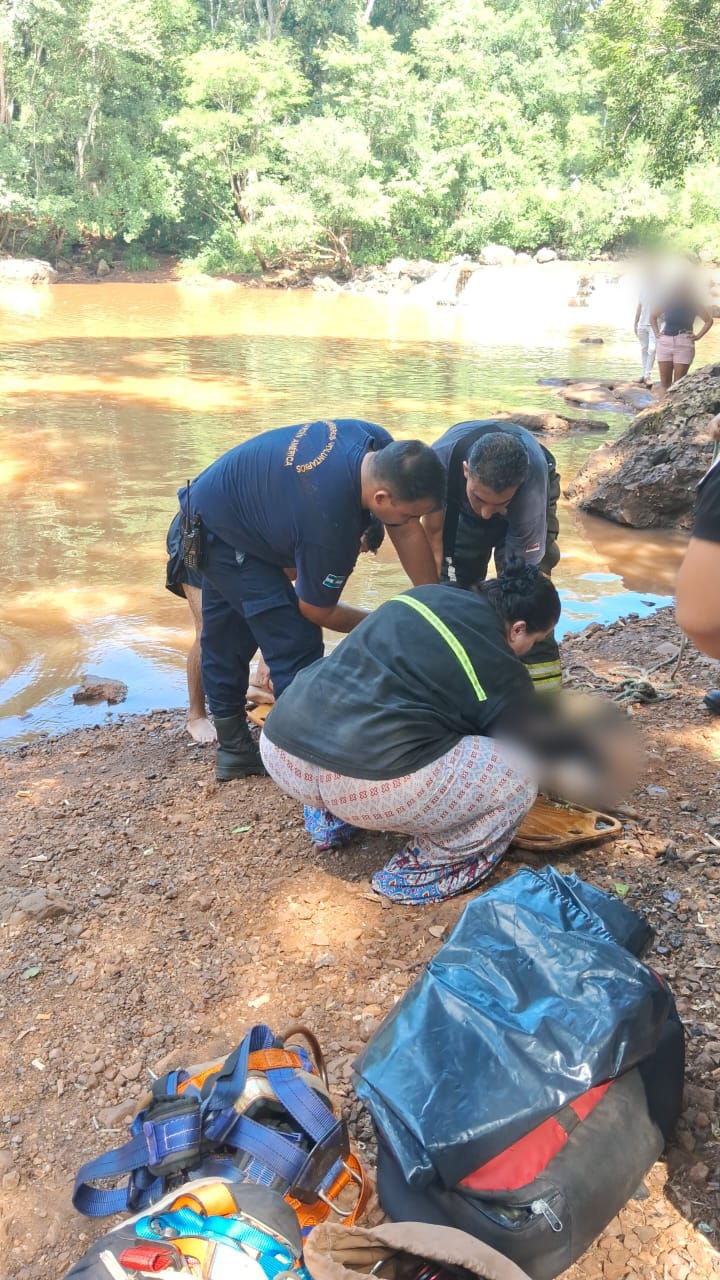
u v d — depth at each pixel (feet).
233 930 11.89
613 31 69.72
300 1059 8.51
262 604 14.25
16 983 11.21
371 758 11.09
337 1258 6.77
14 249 133.80
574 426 46.21
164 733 18.74
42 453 39.19
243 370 59.21
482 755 11.13
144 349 67.31
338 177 133.18
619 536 31.65
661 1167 8.59
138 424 44.34
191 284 126.52
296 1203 7.45
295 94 153.69
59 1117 9.55
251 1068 7.95
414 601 11.47
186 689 21.03
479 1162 7.34
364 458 13.04
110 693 20.61
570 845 12.57
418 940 11.39
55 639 23.26
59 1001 10.93
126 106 136.56
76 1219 8.66
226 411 47.11
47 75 128.36
